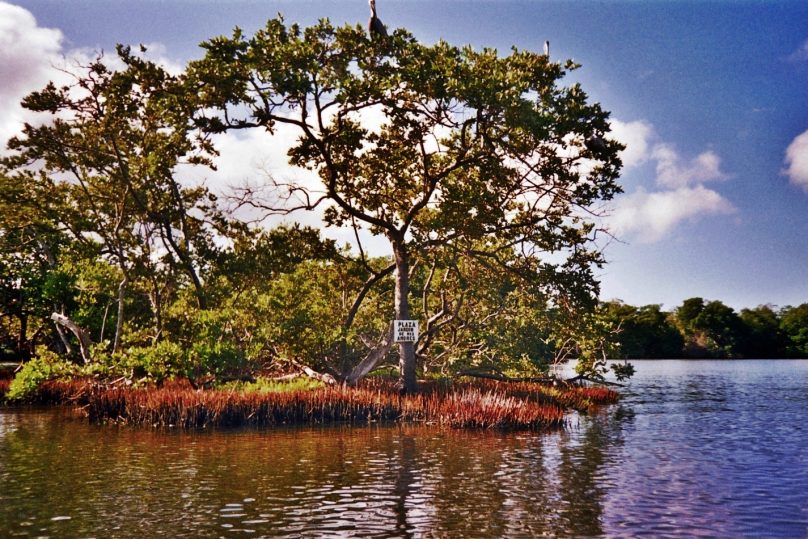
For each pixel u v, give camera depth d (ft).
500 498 41.09
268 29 84.79
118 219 111.34
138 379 92.73
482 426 77.30
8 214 124.88
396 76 86.43
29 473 48.91
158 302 108.68
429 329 114.73
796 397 125.18
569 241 98.22
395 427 77.36
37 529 34.19
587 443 64.59
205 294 114.21
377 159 101.71
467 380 118.62
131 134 109.40
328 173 103.09
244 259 110.52
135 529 34.17
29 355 160.45
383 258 151.94
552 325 113.80
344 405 83.66
